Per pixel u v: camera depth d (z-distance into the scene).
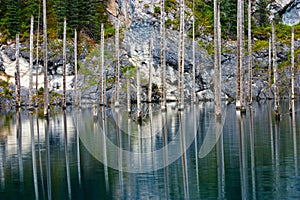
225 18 62.59
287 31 66.88
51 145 19.53
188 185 11.55
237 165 13.67
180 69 36.22
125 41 57.38
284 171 12.64
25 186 12.27
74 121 30.52
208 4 69.75
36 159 16.12
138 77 29.84
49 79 53.41
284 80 57.53
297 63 59.31
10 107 49.88
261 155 15.09
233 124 25.22
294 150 15.74
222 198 10.36
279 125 23.72
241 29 32.25
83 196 11.05
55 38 56.22
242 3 33.34
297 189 10.84
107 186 11.84
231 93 56.16
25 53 54.12
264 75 57.72
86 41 57.12
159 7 62.22
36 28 57.88
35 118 34.47
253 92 55.28
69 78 54.03
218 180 11.96
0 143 20.67
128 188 11.53
